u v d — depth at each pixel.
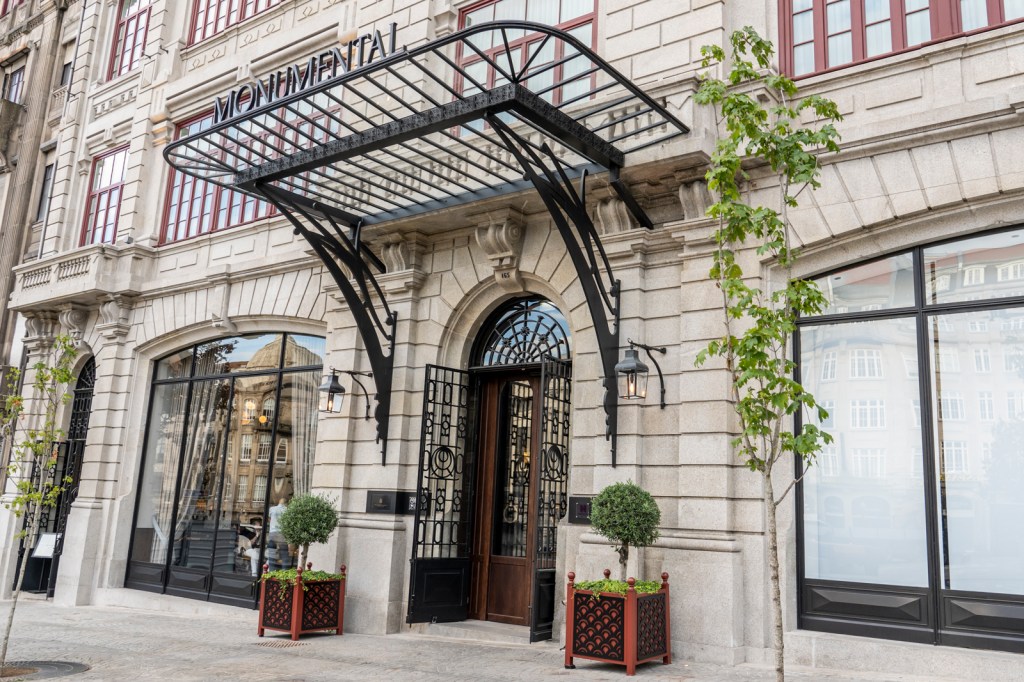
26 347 17.66
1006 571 7.27
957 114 7.68
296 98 8.69
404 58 8.00
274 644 9.59
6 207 20.12
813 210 8.46
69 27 20.58
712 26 9.38
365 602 10.59
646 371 8.46
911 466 7.88
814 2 9.13
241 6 15.64
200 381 14.77
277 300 13.40
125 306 15.87
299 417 12.98
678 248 9.23
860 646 7.53
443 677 7.57
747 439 5.48
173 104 16.11
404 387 11.11
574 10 10.81
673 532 8.52
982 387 7.67
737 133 5.91
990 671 6.95
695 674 7.42
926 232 8.05
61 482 16.36
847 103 8.59
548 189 8.70
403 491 10.87
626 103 9.44
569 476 9.59
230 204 14.85
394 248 11.48
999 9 8.05
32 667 8.26
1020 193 7.49
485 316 11.18
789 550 8.07
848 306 8.50
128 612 13.41
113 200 17.08
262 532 12.95
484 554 10.70
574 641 7.85
